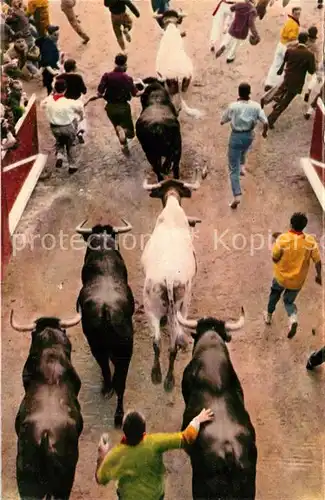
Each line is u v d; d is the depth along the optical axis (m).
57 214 11.86
